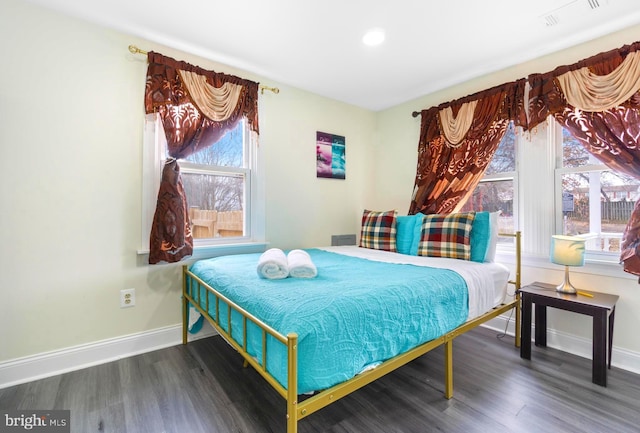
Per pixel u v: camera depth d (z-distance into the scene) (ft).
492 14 6.05
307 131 9.98
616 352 6.44
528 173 7.85
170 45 7.26
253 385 5.58
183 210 7.00
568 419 4.67
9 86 5.60
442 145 9.46
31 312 5.80
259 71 8.61
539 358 6.73
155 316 7.16
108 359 6.54
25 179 5.74
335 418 4.69
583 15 6.03
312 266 5.38
